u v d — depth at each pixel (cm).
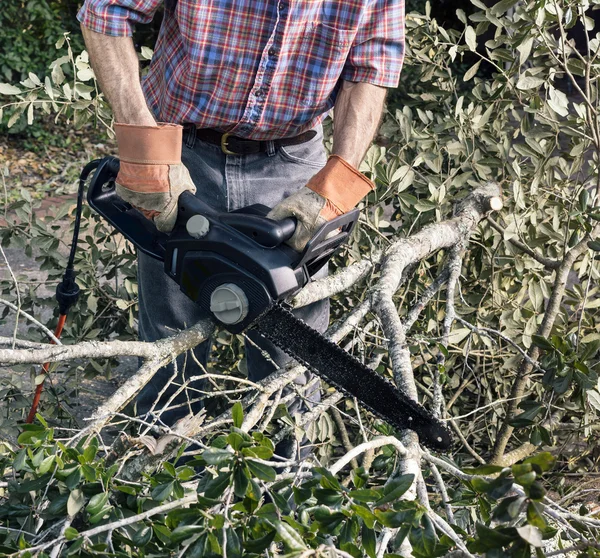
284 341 166
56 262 298
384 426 182
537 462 105
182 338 172
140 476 163
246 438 122
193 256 164
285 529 112
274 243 160
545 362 200
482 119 288
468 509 199
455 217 226
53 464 142
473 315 290
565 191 304
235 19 188
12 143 849
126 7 178
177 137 166
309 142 219
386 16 196
